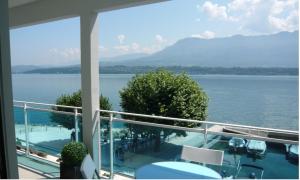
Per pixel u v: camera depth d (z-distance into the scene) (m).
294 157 2.97
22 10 5.41
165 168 2.82
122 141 4.20
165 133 3.76
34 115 5.12
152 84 5.80
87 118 4.39
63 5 4.63
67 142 4.73
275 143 3.07
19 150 5.42
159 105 5.73
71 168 4.00
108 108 6.52
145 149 3.94
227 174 3.34
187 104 5.77
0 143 2.20
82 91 4.44
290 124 20.41
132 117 5.95
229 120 21.38
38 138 5.09
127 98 6.03
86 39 4.33
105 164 4.40
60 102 6.85
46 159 4.91
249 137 3.21
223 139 3.37
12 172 2.25
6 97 2.20
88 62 4.32
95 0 4.18
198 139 3.53
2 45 2.17
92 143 4.38
